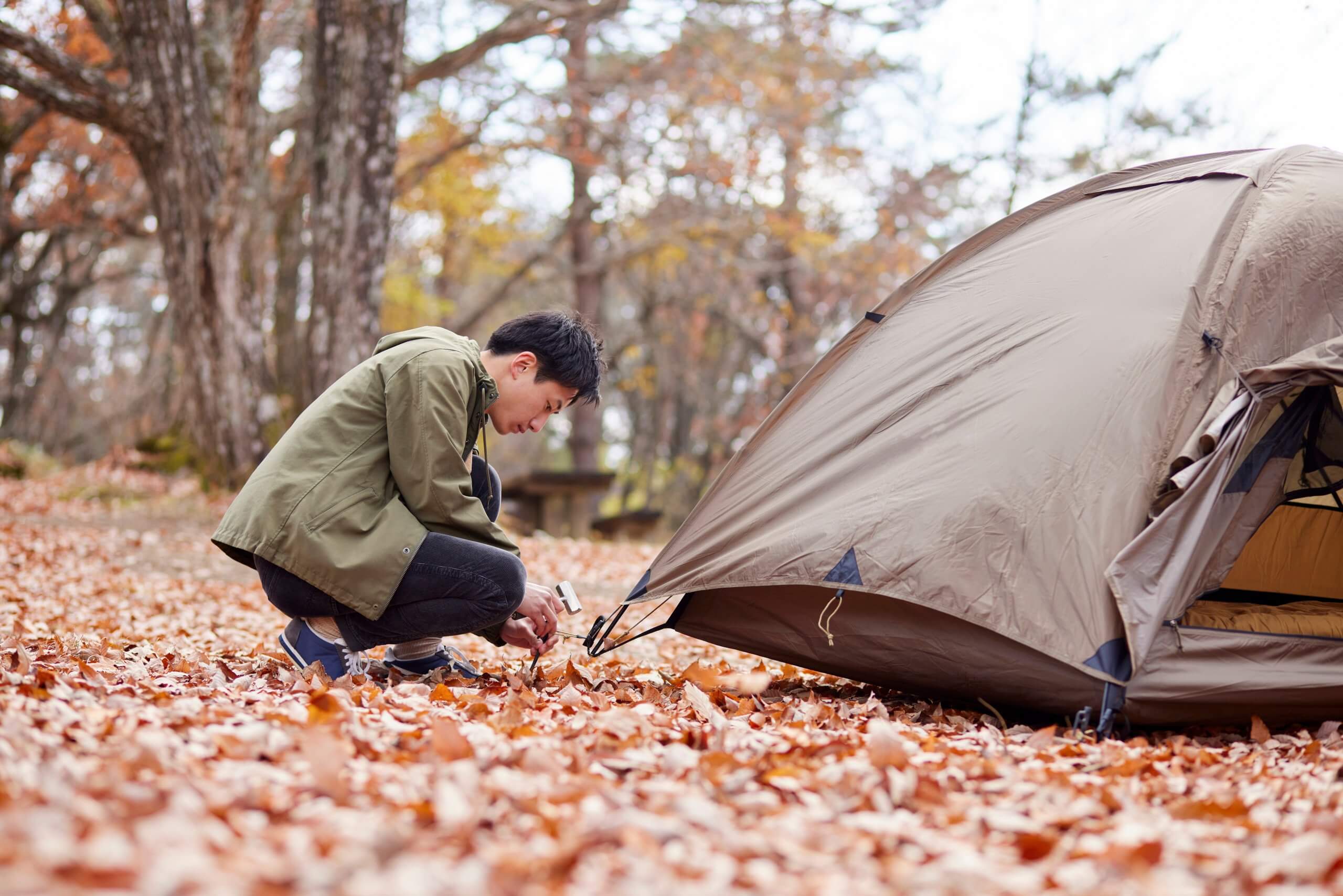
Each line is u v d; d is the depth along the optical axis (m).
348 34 12.16
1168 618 3.29
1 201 20.58
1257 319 3.60
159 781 1.98
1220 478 3.38
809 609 3.88
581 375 3.81
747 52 17.72
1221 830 2.16
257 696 3.09
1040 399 3.63
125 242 26.12
